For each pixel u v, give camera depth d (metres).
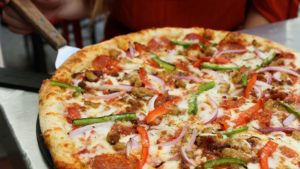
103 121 0.62
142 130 0.60
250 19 1.11
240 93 0.71
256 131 0.63
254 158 0.56
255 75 0.72
